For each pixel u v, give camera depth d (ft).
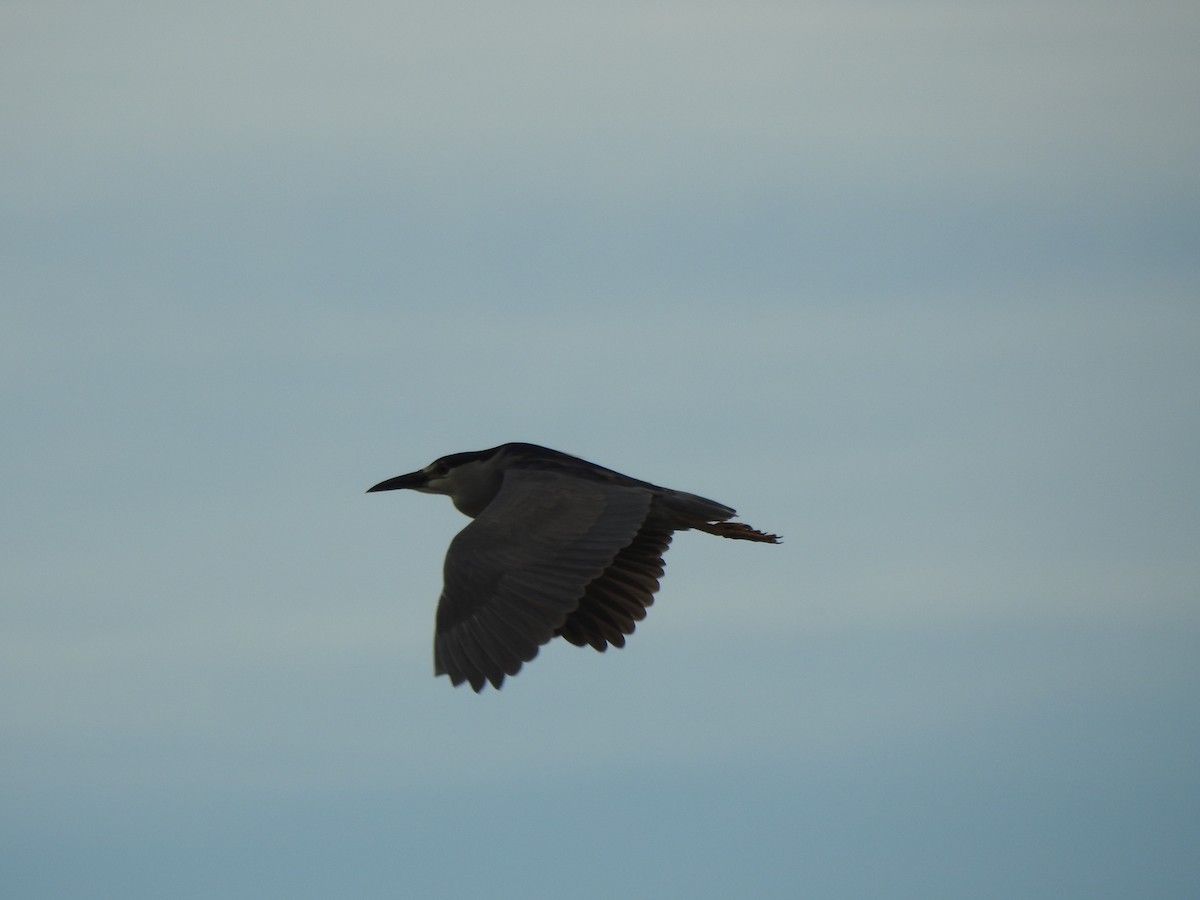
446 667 50.72
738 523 57.26
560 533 52.19
